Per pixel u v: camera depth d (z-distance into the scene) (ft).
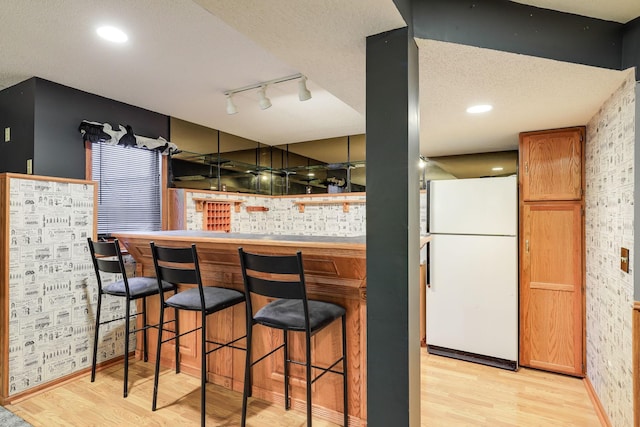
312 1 3.85
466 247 10.28
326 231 16.12
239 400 7.90
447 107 7.54
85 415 7.36
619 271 6.33
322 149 16.39
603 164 7.36
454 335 10.43
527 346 9.74
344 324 6.85
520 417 7.36
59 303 8.73
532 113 7.96
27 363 8.13
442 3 4.77
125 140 10.74
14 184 7.96
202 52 7.84
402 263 4.40
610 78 5.85
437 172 13.07
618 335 6.41
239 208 15.66
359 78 6.07
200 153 13.93
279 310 6.45
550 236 9.44
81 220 9.21
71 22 6.56
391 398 4.49
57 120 9.44
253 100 11.04
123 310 10.11
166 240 8.43
